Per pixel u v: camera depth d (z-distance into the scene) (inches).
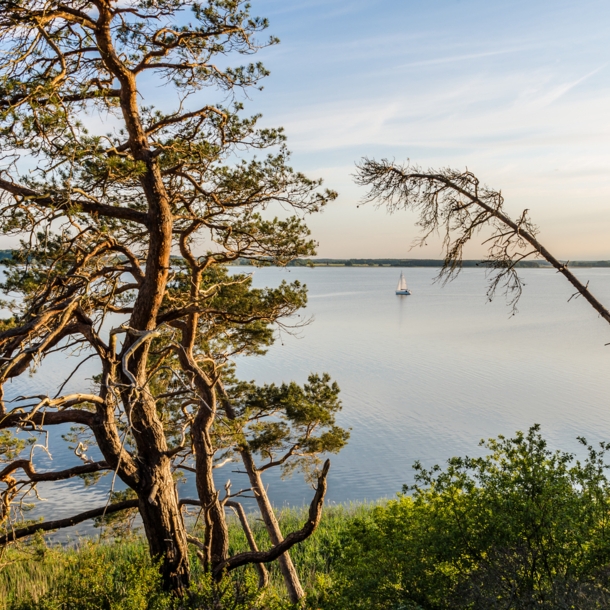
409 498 369.4
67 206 322.0
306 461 589.0
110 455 339.6
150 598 292.5
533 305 6776.6
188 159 404.2
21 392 1496.1
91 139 333.1
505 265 305.1
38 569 590.2
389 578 305.7
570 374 2265.0
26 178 343.9
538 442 296.0
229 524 882.1
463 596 277.4
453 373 2266.2
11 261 408.8
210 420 412.2
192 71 392.2
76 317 350.9
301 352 2783.0
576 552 264.4
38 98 312.8
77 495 1035.3
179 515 366.9
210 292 449.1
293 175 436.8
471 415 1584.6
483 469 306.8
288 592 582.6
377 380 2094.0
